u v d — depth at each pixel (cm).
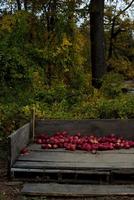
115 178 774
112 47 3147
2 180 784
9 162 783
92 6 1816
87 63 2098
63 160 823
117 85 1477
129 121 1029
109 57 3072
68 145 933
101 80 1586
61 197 703
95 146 928
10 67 1235
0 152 991
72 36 1802
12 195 715
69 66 1645
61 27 1686
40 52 1405
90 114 1201
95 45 1842
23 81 1277
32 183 766
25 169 777
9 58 1229
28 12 1689
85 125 1035
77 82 1570
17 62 1245
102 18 1847
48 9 1720
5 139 1091
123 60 3067
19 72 1253
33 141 1002
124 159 833
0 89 1252
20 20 1445
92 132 1034
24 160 821
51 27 1700
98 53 1839
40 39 1661
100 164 789
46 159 830
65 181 766
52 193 708
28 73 1266
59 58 1563
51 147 940
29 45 1398
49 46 1600
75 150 924
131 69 3058
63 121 1038
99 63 1839
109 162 805
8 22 1550
